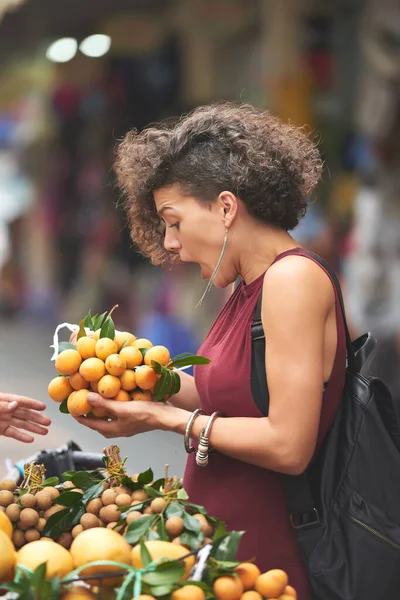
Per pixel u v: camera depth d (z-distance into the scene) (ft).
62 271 44.96
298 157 8.71
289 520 8.59
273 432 7.97
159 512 7.80
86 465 10.25
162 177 8.63
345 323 8.63
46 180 47.78
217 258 8.61
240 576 7.29
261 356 8.29
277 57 25.86
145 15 32.19
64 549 7.27
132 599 6.74
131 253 37.60
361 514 8.36
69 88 42.27
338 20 25.70
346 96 25.77
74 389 8.48
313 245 25.12
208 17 28.50
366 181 23.06
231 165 8.38
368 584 8.21
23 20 33.19
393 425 8.86
